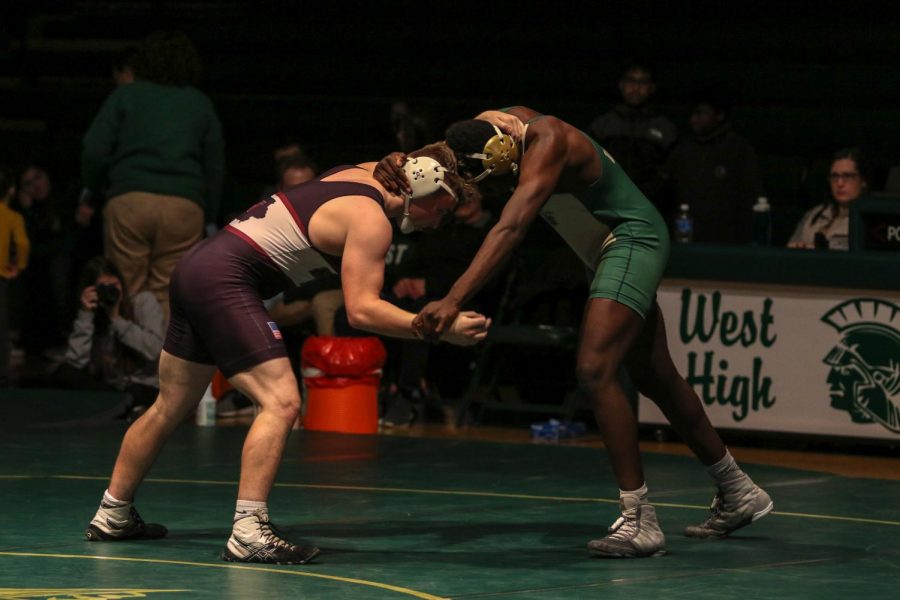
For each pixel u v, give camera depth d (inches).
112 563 371.2
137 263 732.7
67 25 1119.0
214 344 382.6
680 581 360.5
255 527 374.6
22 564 368.8
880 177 758.5
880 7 913.5
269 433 377.1
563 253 725.3
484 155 384.8
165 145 727.7
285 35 1031.6
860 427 627.8
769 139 885.2
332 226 377.7
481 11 999.0
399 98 986.7
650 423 661.9
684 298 653.3
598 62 950.4
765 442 669.3
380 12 1024.2
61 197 1038.4
